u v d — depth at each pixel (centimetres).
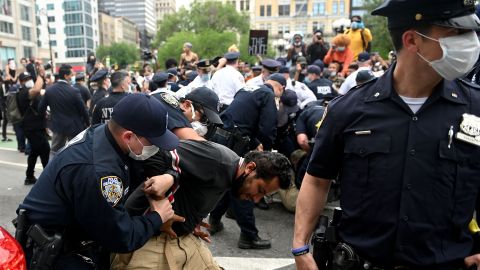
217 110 336
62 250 189
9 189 596
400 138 154
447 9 138
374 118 158
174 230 219
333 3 6844
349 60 949
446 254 156
